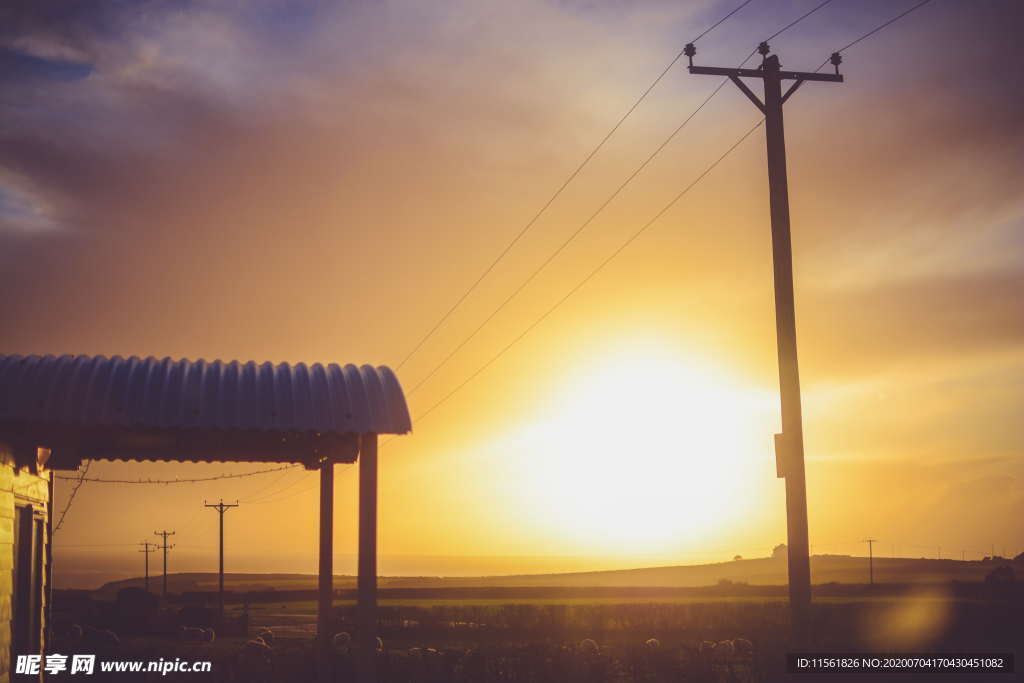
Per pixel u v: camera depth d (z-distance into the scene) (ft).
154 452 68.49
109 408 46.75
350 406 50.06
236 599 307.58
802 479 52.21
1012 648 78.23
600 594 351.46
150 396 47.57
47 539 65.51
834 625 105.70
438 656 75.72
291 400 49.26
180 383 48.57
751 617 154.61
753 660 65.36
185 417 47.32
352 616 182.50
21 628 56.85
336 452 66.28
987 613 115.03
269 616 216.54
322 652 71.92
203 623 158.10
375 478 50.19
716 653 93.81
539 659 77.61
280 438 65.31
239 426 47.85
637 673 76.84
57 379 47.11
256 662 75.41
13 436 52.03
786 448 52.54
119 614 158.40
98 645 110.63
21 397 46.03
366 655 48.55
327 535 76.13
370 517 49.88
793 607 52.26
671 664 81.71
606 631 147.43
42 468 62.75
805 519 51.93
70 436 54.44
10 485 52.13
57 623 141.90
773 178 55.42
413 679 70.13
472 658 73.97
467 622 168.76
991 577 296.10
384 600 308.40
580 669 75.46
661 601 288.71
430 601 301.84
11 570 52.44
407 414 50.98
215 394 48.57
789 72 57.00
